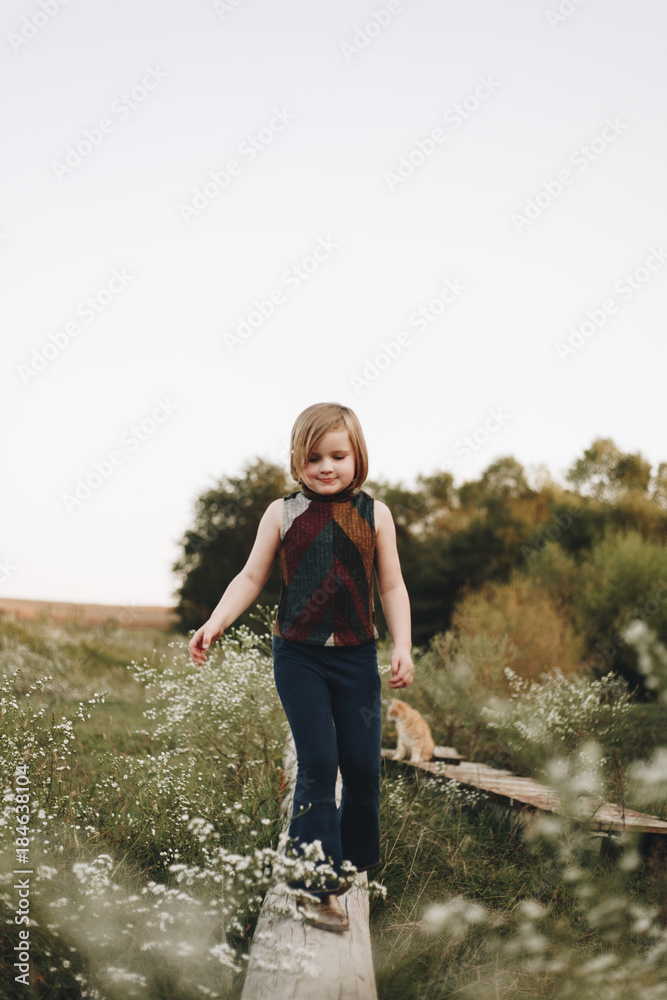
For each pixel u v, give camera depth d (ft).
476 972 6.47
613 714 15.74
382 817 9.52
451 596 52.60
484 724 18.25
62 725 8.75
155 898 6.75
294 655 6.75
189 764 10.13
